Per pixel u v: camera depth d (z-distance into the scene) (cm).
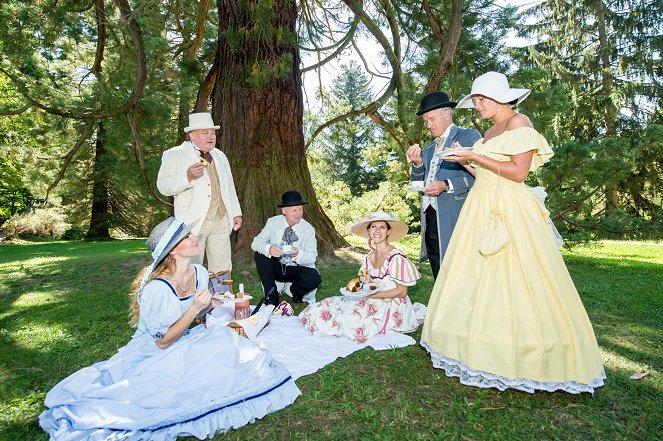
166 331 258
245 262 741
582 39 2408
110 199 2434
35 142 1925
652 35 2197
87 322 452
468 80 907
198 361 253
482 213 296
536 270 273
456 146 316
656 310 471
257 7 702
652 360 333
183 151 448
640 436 234
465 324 286
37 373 326
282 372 278
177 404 239
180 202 454
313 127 1439
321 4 1181
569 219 835
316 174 1597
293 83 841
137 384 240
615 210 838
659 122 2181
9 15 891
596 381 269
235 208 498
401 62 1099
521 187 291
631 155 761
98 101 995
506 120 300
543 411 259
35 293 626
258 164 812
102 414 229
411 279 391
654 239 813
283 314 464
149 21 973
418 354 344
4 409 272
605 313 461
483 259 289
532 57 2384
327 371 314
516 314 271
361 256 826
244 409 252
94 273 790
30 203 2752
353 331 382
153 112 1084
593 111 2267
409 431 240
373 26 971
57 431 230
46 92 973
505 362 268
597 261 906
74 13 978
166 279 265
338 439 233
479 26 984
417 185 381
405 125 898
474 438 235
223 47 836
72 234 2520
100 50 1151
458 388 287
